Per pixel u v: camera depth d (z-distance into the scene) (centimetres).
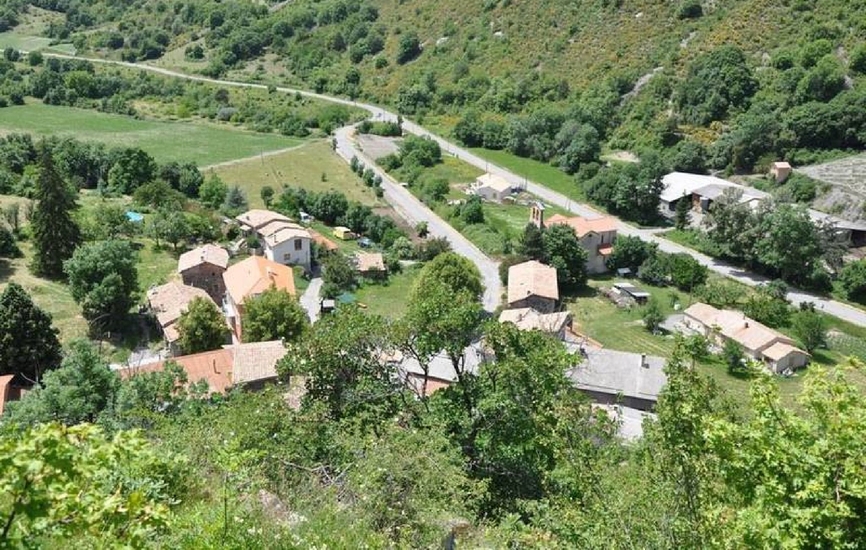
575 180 10762
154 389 3083
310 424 2025
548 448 1894
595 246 8125
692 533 1129
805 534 1016
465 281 6712
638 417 4672
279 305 5481
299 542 1177
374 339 2366
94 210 8231
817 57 10212
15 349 4666
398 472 1529
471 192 10288
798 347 6091
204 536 1082
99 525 770
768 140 9806
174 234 7625
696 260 7794
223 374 4619
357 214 9294
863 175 8844
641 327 6700
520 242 8031
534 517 1589
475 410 2261
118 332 5775
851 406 1100
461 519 1516
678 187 9656
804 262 7475
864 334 6625
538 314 6075
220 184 9831
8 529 700
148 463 1207
